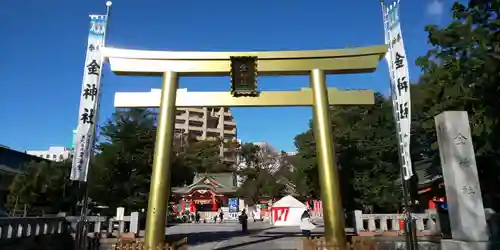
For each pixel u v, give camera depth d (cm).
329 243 1385
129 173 2509
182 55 1631
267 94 1622
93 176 2398
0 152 3806
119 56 1625
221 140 8350
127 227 2069
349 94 1644
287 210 4153
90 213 2819
